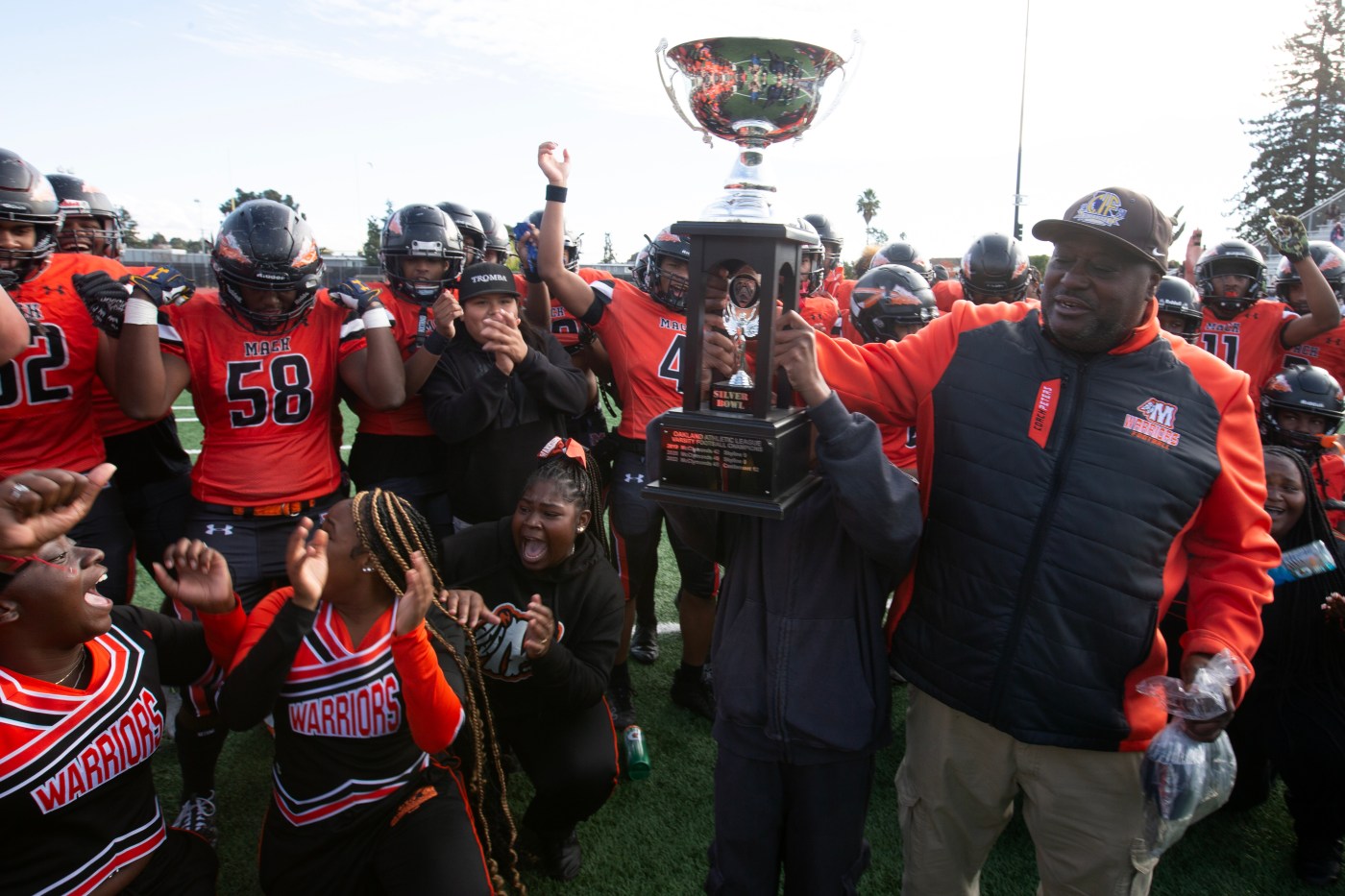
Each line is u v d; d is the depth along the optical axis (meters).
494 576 2.63
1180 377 1.83
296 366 2.99
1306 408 3.41
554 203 3.45
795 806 2.04
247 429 2.96
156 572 2.04
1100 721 1.80
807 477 1.94
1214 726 1.72
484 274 3.21
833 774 1.99
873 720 1.98
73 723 1.80
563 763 2.52
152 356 2.72
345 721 2.08
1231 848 2.86
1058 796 1.91
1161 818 1.81
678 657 4.20
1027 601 1.81
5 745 1.71
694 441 1.75
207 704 2.47
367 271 21.78
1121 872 1.93
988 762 1.97
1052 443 1.82
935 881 2.12
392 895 2.08
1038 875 2.70
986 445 1.87
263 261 2.72
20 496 1.66
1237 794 3.00
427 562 1.99
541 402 3.30
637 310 3.53
